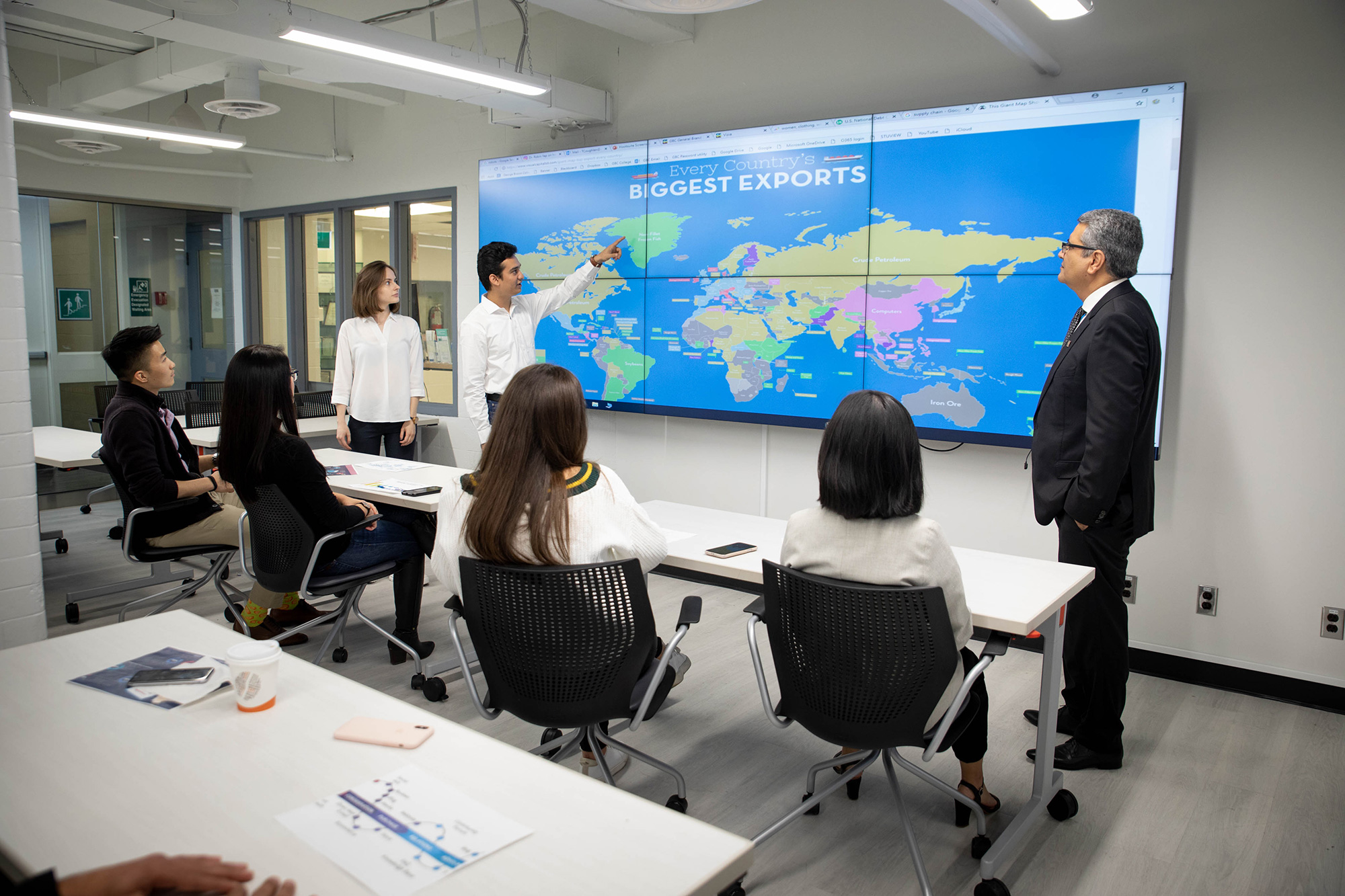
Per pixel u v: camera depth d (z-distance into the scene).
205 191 7.74
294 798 1.19
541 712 2.12
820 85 4.27
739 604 4.48
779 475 4.57
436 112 6.04
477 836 1.11
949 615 1.94
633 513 2.14
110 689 1.53
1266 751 2.92
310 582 3.10
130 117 7.22
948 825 2.46
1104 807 2.55
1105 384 2.49
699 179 4.54
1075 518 2.58
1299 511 3.25
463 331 4.47
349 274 7.05
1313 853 2.33
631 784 2.65
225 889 0.98
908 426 1.90
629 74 4.96
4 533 3.17
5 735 1.36
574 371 5.16
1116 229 2.59
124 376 3.52
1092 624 2.69
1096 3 3.50
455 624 2.24
